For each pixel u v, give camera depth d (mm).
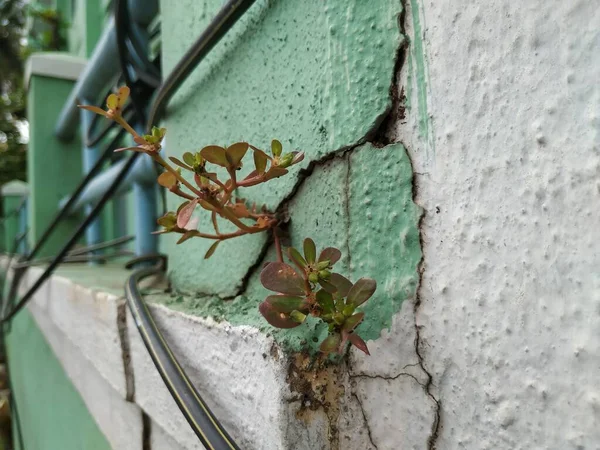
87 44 990
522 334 144
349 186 194
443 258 166
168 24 333
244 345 207
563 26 133
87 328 411
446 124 164
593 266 128
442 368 167
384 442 184
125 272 589
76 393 521
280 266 175
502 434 150
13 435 1229
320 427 193
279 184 225
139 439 311
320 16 202
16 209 1456
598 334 127
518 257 145
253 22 241
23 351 1050
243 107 250
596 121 127
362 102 186
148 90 423
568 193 133
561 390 136
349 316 167
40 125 923
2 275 1447
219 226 269
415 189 174
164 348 233
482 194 154
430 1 168
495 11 149
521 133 144
